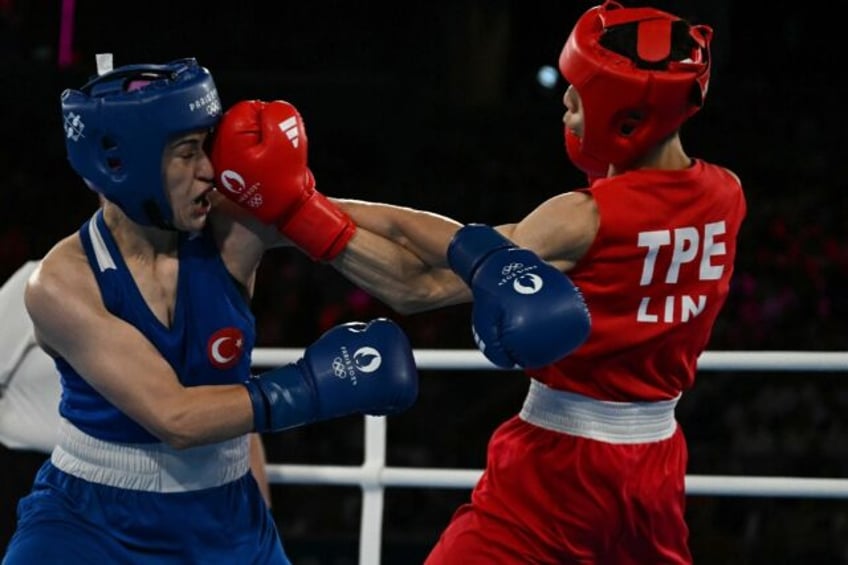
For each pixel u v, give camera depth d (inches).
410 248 154.9
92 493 151.1
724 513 376.2
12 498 205.5
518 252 143.6
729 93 619.2
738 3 672.4
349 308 472.4
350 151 603.8
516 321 136.7
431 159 599.2
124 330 143.8
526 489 158.6
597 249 152.4
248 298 155.9
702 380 416.8
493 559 159.5
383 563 321.1
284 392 142.7
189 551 152.2
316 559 315.6
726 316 468.4
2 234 560.4
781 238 513.7
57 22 657.6
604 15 152.6
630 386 156.9
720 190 157.9
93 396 150.6
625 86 147.8
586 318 138.8
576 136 159.5
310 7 688.4
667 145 156.5
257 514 159.2
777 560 365.4
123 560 150.2
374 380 144.3
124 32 677.3
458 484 210.8
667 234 153.0
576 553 158.4
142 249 148.3
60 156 583.5
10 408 200.8
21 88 593.0
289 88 611.2
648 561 161.8
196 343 148.9
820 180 572.1
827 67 668.7
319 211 149.8
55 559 147.9
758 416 406.9
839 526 368.5
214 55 690.2
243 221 151.5
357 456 412.5
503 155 596.1
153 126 137.0
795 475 394.3
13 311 199.3
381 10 682.8
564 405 158.1
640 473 157.0
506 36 651.5
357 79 615.5
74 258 147.3
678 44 150.1
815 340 458.6
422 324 466.0
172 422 141.1
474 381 444.8
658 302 155.4
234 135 143.9
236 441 156.4
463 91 646.5
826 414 405.1
